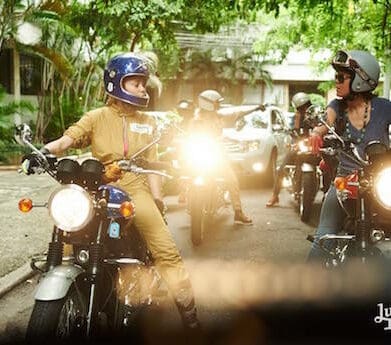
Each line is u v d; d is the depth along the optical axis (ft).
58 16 55.06
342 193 13.66
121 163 11.84
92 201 11.06
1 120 52.19
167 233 13.55
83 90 68.95
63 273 11.14
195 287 19.10
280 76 128.77
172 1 43.39
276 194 35.37
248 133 43.45
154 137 13.47
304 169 30.55
